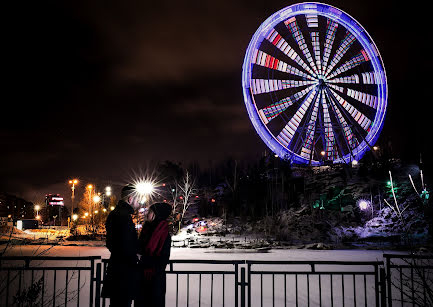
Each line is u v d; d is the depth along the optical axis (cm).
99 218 5881
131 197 525
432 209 3256
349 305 771
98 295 583
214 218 4725
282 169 4909
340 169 5238
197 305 758
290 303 781
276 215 4300
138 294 486
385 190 4322
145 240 503
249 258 1967
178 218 4462
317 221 3941
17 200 7894
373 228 3594
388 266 595
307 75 4428
